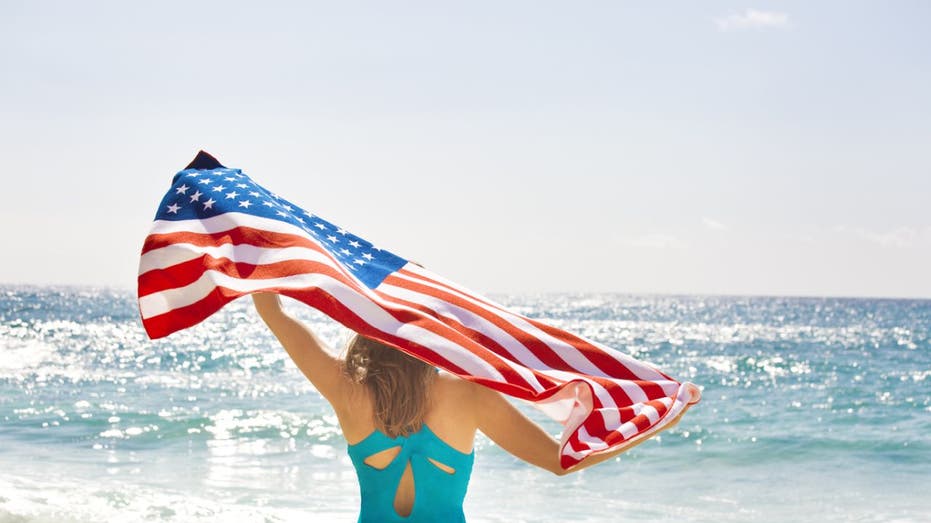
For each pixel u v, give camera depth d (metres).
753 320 87.06
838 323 79.88
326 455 12.81
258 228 3.36
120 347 35.34
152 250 3.31
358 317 3.12
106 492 9.45
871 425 16.69
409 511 3.08
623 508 9.97
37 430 14.46
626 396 3.22
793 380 25.92
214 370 26.64
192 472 11.39
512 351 3.33
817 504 10.33
